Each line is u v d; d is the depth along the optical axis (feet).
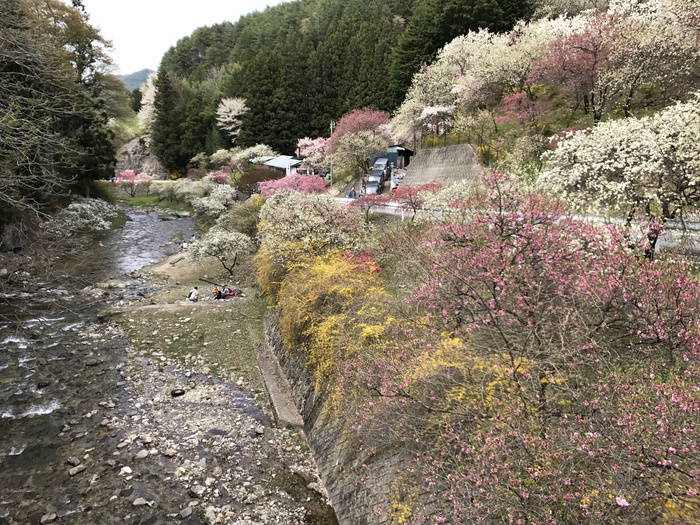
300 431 29.71
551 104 68.59
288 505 23.29
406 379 19.07
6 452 26.78
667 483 11.79
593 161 29.14
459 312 21.71
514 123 75.92
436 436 18.39
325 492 24.17
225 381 36.45
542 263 19.93
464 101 83.15
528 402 16.15
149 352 41.01
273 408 32.40
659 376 15.07
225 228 78.02
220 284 61.52
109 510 22.56
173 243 88.94
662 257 19.49
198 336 44.19
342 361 26.23
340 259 39.27
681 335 16.46
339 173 114.62
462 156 77.97
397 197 52.16
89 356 39.78
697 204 26.66
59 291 55.42
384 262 41.60
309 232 46.52
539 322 17.70
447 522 15.62
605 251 19.54
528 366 16.53
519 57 70.18
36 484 24.25
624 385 14.24
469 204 24.81
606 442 13.05
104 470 25.44
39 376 35.96
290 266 43.01
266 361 39.68
